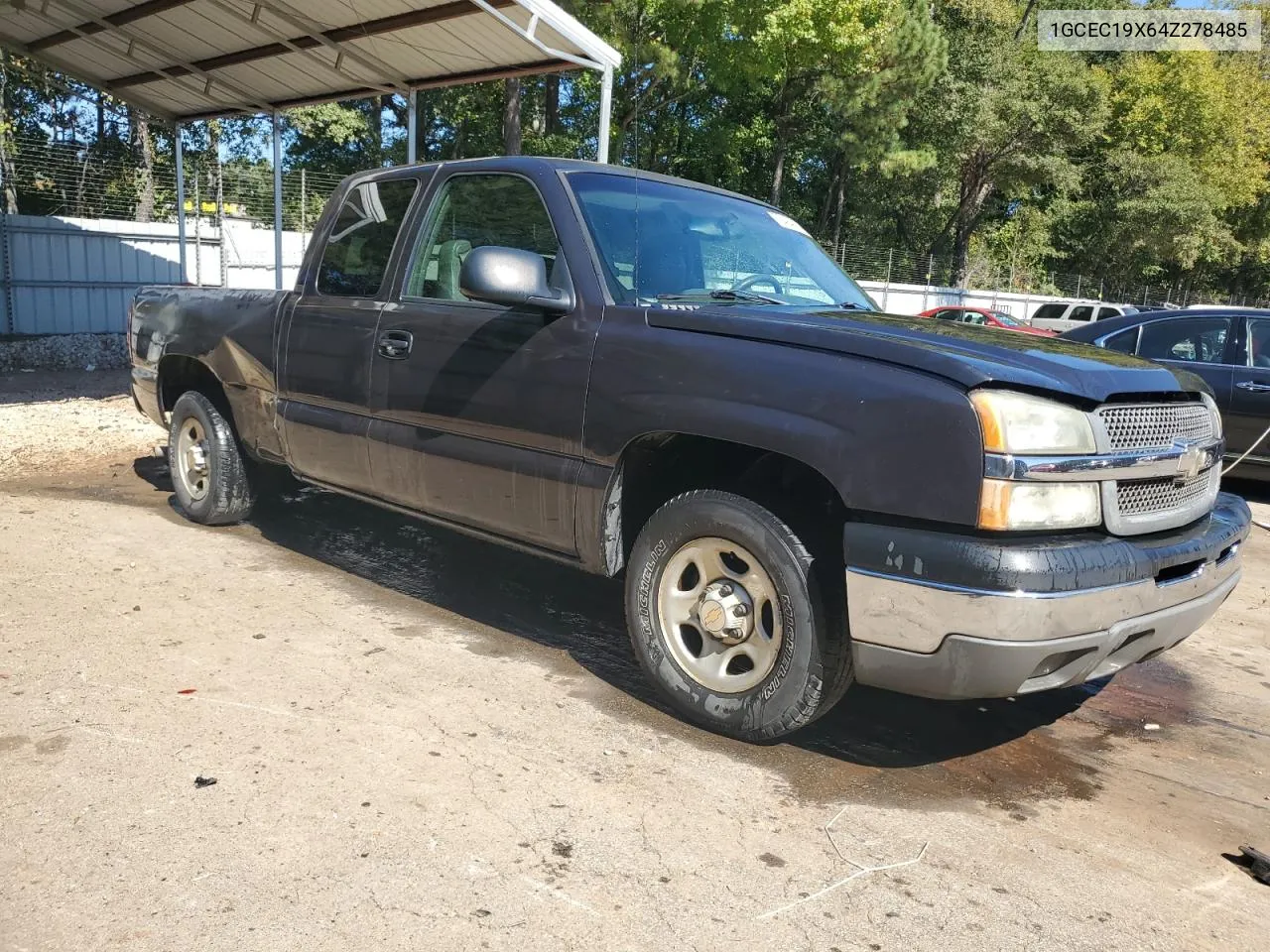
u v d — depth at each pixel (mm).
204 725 3203
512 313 3793
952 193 43438
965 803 3037
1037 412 2768
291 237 21797
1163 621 3062
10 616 4094
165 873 2406
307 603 4496
